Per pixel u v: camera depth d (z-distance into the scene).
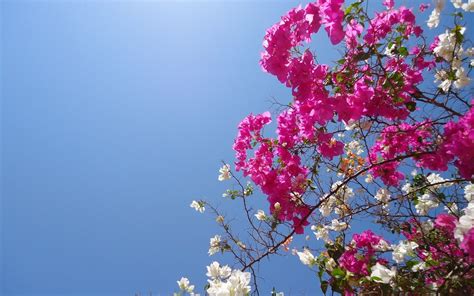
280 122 3.58
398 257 2.87
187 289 2.89
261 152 3.76
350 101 2.91
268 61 2.87
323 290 2.66
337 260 2.86
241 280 2.09
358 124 3.38
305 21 2.75
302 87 2.83
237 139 4.00
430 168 3.29
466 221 2.04
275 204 3.41
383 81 3.19
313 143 3.42
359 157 4.20
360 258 3.04
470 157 2.31
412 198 3.66
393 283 2.41
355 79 3.07
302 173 3.58
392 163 3.79
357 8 2.67
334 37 2.58
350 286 2.63
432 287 2.49
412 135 3.49
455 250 2.95
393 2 3.29
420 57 3.53
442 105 3.08
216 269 2.70
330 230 4.08
